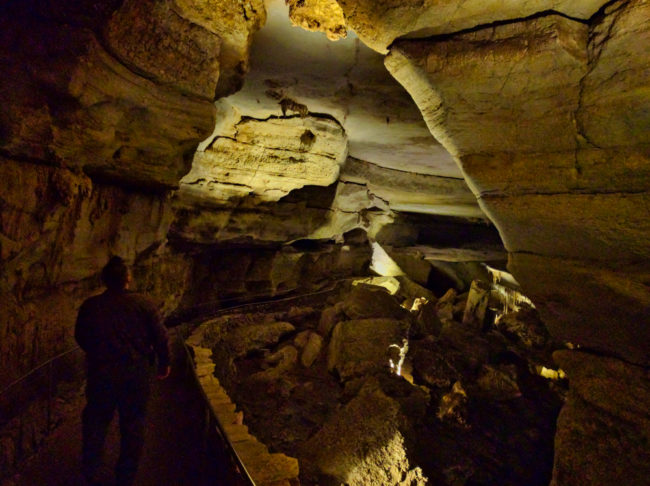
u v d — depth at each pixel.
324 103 6.38
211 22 3.65
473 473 5.62
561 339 3.92
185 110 3.92
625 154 2.58
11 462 2.66
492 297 15.23
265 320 9.41
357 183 10.69
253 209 8.94
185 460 3.10
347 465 4.72
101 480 2.59
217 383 5.07
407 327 8.65
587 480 3.41
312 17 3.70
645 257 2.82
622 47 2.26
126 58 3.23
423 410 6.62
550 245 3.33
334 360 7.72
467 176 3.42
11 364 2.97
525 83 2.67
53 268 3.42
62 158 3.09
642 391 3.28
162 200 4.89
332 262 13.45
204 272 9.90
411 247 14.73
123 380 2.46
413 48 2.88
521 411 7.32
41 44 2.79
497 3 2.45
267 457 3.53
